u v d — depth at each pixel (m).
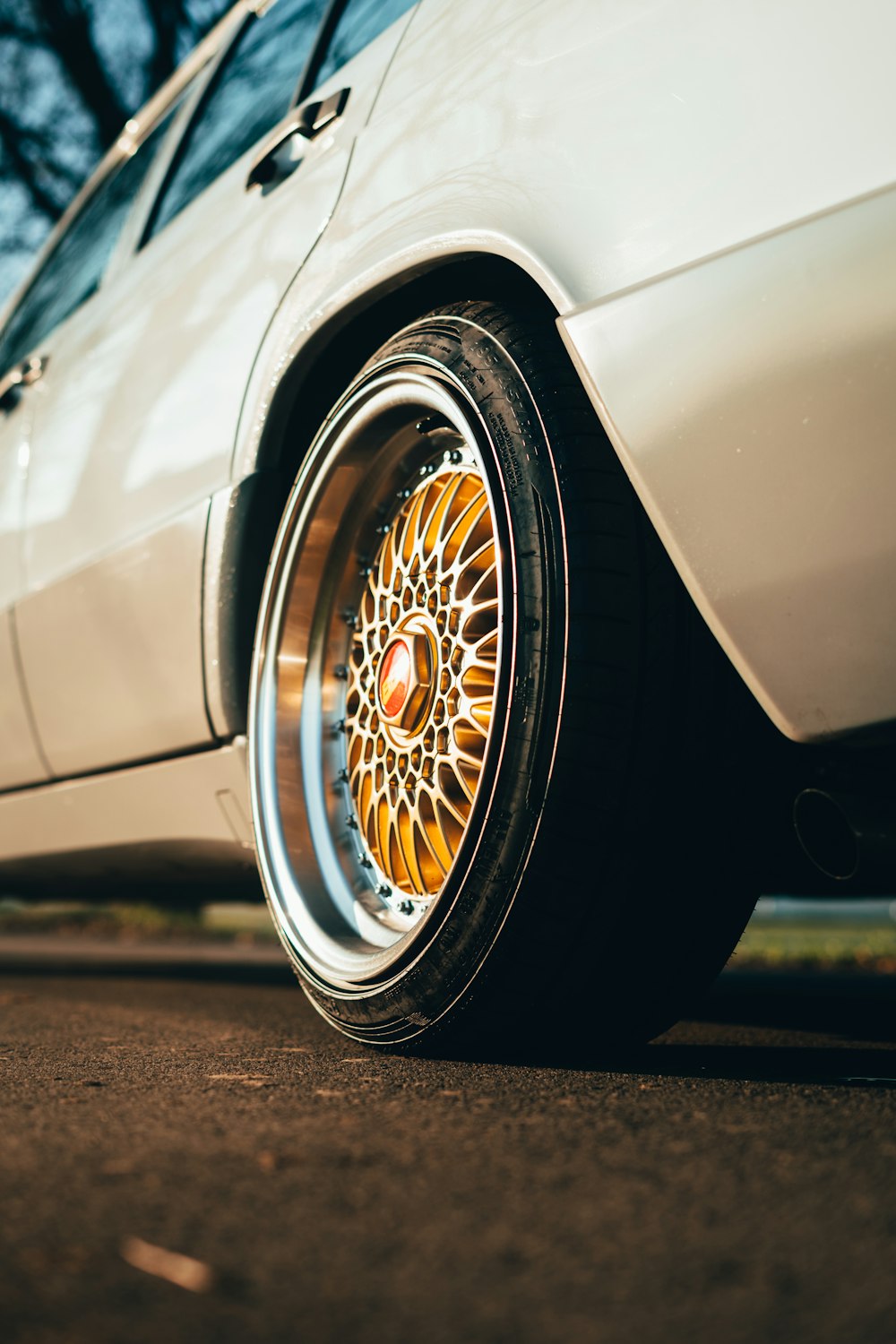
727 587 1.35
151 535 2.29
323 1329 0.74
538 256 1.52
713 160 1.37
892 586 1.23
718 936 1.62
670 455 1.37
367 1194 0.98
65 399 2.80
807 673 1.31
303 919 1.87
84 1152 1.12
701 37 1.43
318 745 1.95
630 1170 1.05
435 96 1.82
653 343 1.38
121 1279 0.81
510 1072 1.56
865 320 1.21
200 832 2.35
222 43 2.94
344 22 2.30
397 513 1.90
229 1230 0.90
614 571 1.50
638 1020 1.64
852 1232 0.89
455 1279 0.81
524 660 1.51
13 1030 2.14
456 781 1.69
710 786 1.54
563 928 1.52
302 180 2.09
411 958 1.62
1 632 2.87
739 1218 0.92
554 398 1.57
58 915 10.40
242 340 2.13
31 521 2.79
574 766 1.48
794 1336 0.73
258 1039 1.95
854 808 1.42
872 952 5.73
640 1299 0.78
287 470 2.10
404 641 1.76
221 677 2.11
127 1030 2.14
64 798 2.76
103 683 2.47
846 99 1.28
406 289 1.85
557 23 1.63
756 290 1.30
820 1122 1.23
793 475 1.27
